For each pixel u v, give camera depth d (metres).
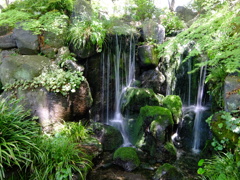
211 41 2.97
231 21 2.80
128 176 3.66
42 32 4.70
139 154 4.48
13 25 4.48
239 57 2.32
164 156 4.27
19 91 4.06
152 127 4.46
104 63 5.57
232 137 3.04
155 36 6.41
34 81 4.02
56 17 4.76
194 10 8.48
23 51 4.64
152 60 5.99
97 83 5.58
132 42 6.11
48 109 3.99
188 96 6.80
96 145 4.09
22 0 5.39
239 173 2.63
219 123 3.28
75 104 4.29
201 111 5.53
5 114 2.82
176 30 7.25
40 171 2.72
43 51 4.66
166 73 6.42
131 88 5.76
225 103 3.26
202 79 6.28
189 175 3.82
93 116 5.61
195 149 4.96
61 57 4.64
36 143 2.94
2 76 4.36
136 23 7.40
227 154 3.06
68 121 4.29
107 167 3.88
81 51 4.81
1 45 4.70
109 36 5.49
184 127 5.32
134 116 5.46
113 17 6.92
